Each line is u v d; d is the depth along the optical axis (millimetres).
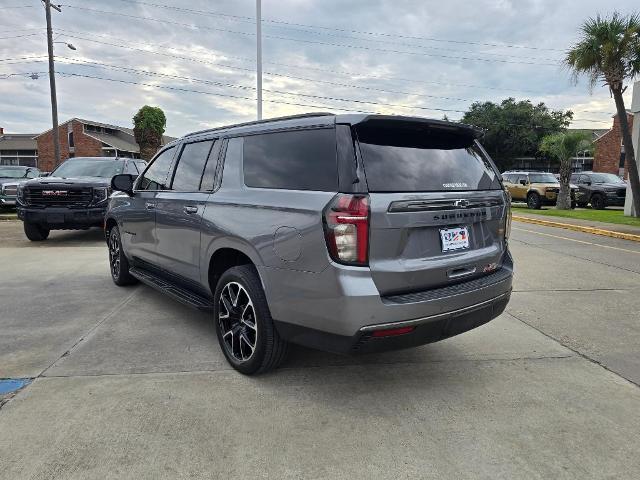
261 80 17766
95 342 4219
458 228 3266
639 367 3807
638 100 16938
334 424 2916
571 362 3898
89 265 7590
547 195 22016
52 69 25656
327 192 2926
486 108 46469
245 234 3383
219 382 3457
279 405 3135
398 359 3932
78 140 49656
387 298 2861
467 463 2545
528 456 2607
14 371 3598
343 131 2988
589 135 20578
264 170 3502
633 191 15578
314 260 2896
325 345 2971
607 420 2984
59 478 2379
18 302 5473
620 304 5617
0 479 2363
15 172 17750
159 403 3125
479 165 3648
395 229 2869
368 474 2449
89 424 2859
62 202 9227
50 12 25125
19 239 10562
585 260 8570
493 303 3406
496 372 3693
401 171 3049
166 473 2432
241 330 3590
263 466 2502
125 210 5629
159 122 43000
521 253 9328
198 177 4262
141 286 6246
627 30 13562
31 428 2809
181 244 4359
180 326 4668
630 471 2486
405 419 2982
